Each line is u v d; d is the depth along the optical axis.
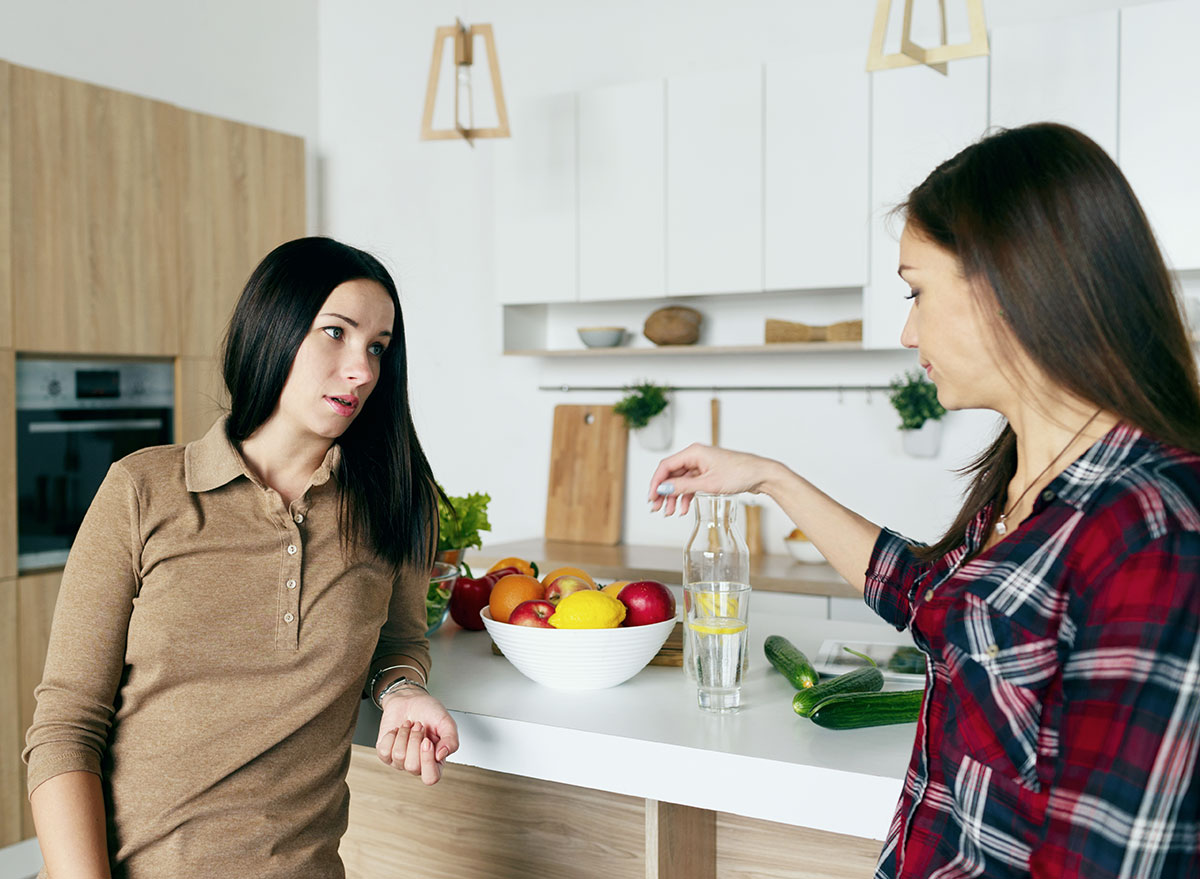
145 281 3.31
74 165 3.08
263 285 1.20
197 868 1.09
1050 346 0.73
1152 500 0.67
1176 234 2.58
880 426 3.31
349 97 4.18
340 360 1.19
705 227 3.20
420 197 4.05
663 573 3.08
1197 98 2.54
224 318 3.60
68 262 3.06
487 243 3.93
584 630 1.33
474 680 1.47
